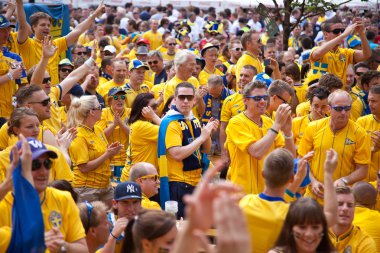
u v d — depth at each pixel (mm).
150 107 15141
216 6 47688
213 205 5445
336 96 13352
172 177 14250
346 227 10727
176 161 14242
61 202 9188
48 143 12703
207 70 22406
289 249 8742
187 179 14305
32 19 18281
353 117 17656
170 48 29688
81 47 26922
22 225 8031
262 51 27938
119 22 39688
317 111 14578
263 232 9461
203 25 41625
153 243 8211
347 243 10789
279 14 25531
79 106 14961
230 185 5469
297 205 8688
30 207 8062
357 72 20219
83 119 15023
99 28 31562
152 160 15078
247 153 13062
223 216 5320
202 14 45906
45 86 15164
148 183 12766
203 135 14070
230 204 5348
